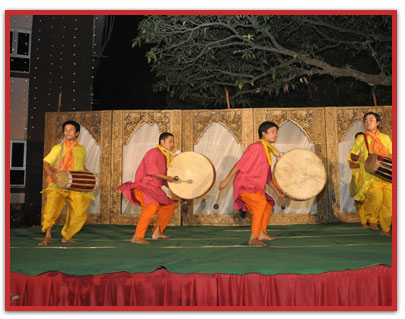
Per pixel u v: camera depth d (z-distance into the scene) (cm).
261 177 448
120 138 702
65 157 500
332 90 1005
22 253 407
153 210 482
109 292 313
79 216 492
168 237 531
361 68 941
